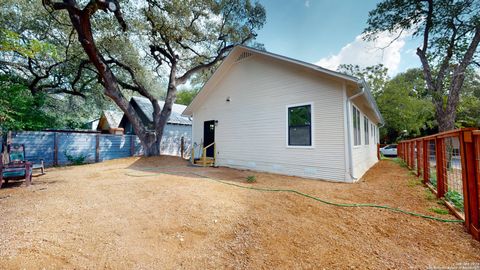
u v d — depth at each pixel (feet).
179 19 34.14
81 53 35.88
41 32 34.12
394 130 73.15
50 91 39.52
